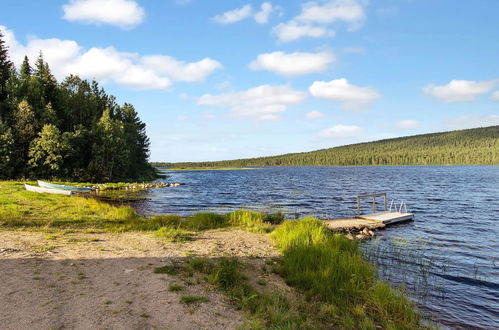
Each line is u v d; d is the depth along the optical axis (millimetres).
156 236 12547
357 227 17078
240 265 9117
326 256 9469
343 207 27938
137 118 86938
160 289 6570
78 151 53438
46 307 5391
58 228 13188
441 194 38656
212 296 6477
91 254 9156
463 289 8898
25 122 47500
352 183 59625
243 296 6492
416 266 10805
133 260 8742
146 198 35031
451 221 20547
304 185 55906
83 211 18344
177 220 16625
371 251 12328
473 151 197625
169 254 9664
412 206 28359
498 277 9938
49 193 29453
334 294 7480
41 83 57438
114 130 58125
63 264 8000
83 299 5840
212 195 39000
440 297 8250
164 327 5008
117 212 18031
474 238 15648
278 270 8969
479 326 6777
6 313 5074
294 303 6699
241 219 17984
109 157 57594
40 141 46562
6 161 43812
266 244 12414
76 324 4863
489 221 20578
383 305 6973
